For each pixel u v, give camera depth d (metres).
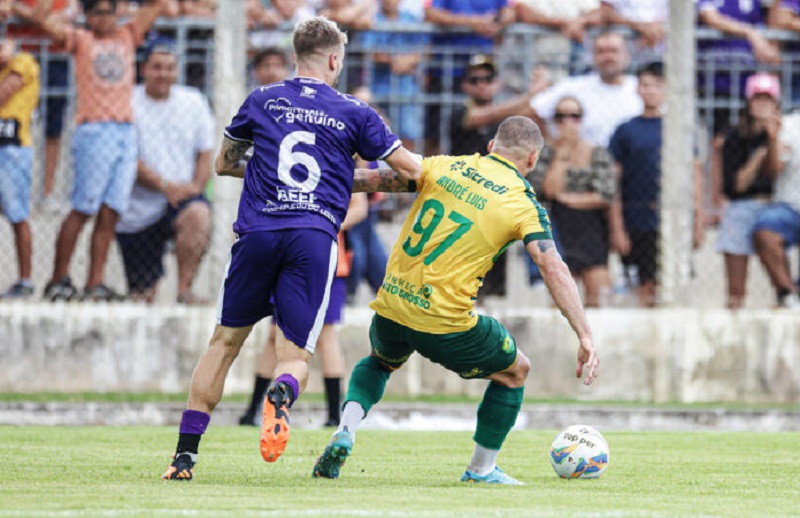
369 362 19.36
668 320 36.78
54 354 35.78
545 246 18.02
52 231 37.34
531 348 36.88
